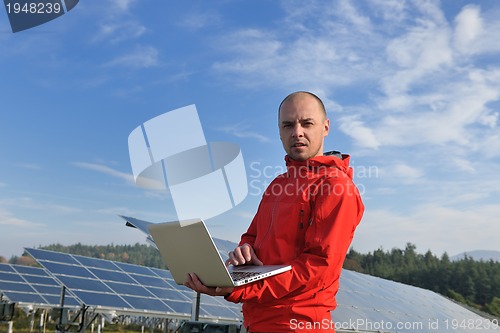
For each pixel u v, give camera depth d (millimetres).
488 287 69562
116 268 14141
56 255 13055
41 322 16406
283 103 2754
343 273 15242
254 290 2342
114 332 27688
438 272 74625
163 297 12516
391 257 85312
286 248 2572
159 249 2445
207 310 11898
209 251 2209
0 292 16016
